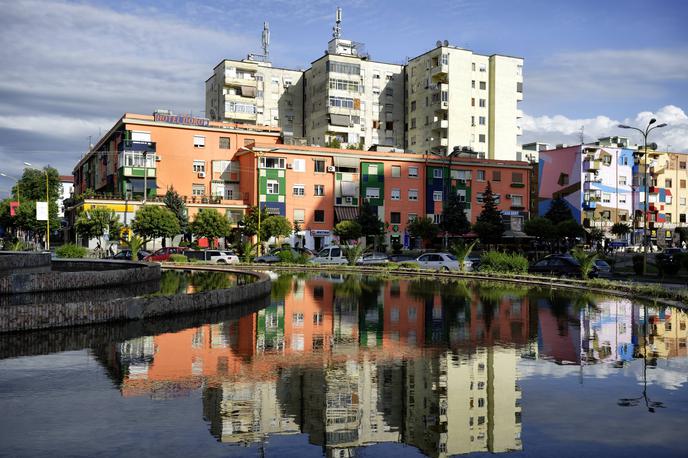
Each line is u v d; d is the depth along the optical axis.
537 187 88.56
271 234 57.62
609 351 11.12
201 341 11.70
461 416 7.12
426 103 86.81
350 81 83.06
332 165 67.44
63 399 7.50
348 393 8.06
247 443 6.07
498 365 9.86
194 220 57.31
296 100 91.50
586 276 28.36
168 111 65.75
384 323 14.56
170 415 6.92
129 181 62.16
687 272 38.88
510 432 6.52
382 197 69.62
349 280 30.94
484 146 87.38
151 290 21.73
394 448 6.04
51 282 20.56
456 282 29.66
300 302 19.38
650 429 6.58
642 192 88.44
